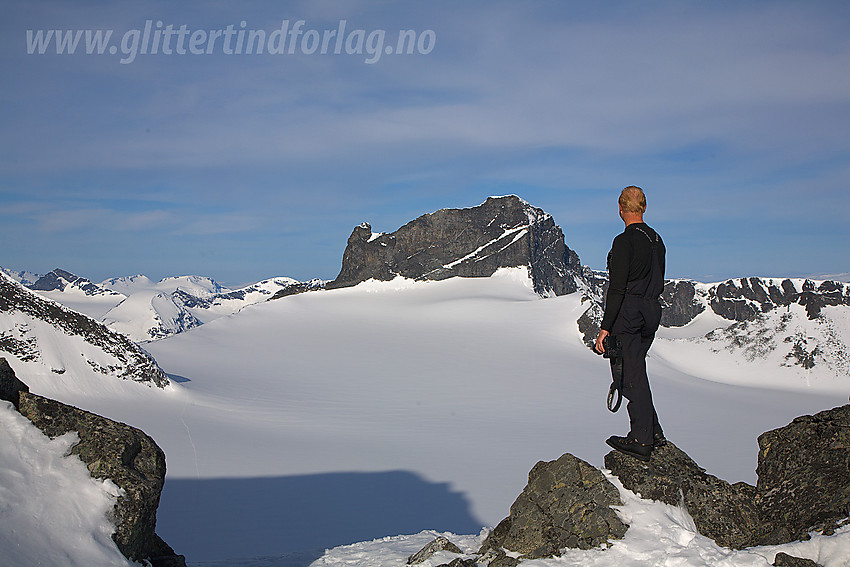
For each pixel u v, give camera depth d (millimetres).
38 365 55969
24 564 5801
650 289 7328
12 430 7141
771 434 8031
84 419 7645
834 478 7113
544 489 7773
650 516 7148
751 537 7328
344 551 12438
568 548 7074
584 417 60906
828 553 6027
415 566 8953
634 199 7547
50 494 6660
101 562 6398
